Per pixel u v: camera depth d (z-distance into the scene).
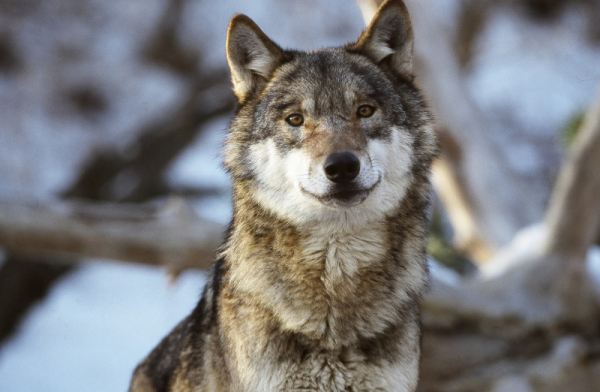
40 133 31.25
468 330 14.11
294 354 7.71
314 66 8.60
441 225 21.14
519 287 14.41
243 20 8.76
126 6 35.94
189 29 36.09
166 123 32.12
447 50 18.91
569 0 34.88
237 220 8.41
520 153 31.08
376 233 8.02
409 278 8.18
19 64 32.91
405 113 8.67
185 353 8.83
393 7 8.97
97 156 31.45
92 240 15.12
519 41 34.53
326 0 34.34
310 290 7.90
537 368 13.41
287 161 8.13
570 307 14.19
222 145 9.23
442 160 18.75
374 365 7.75
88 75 33.12
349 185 7.68
